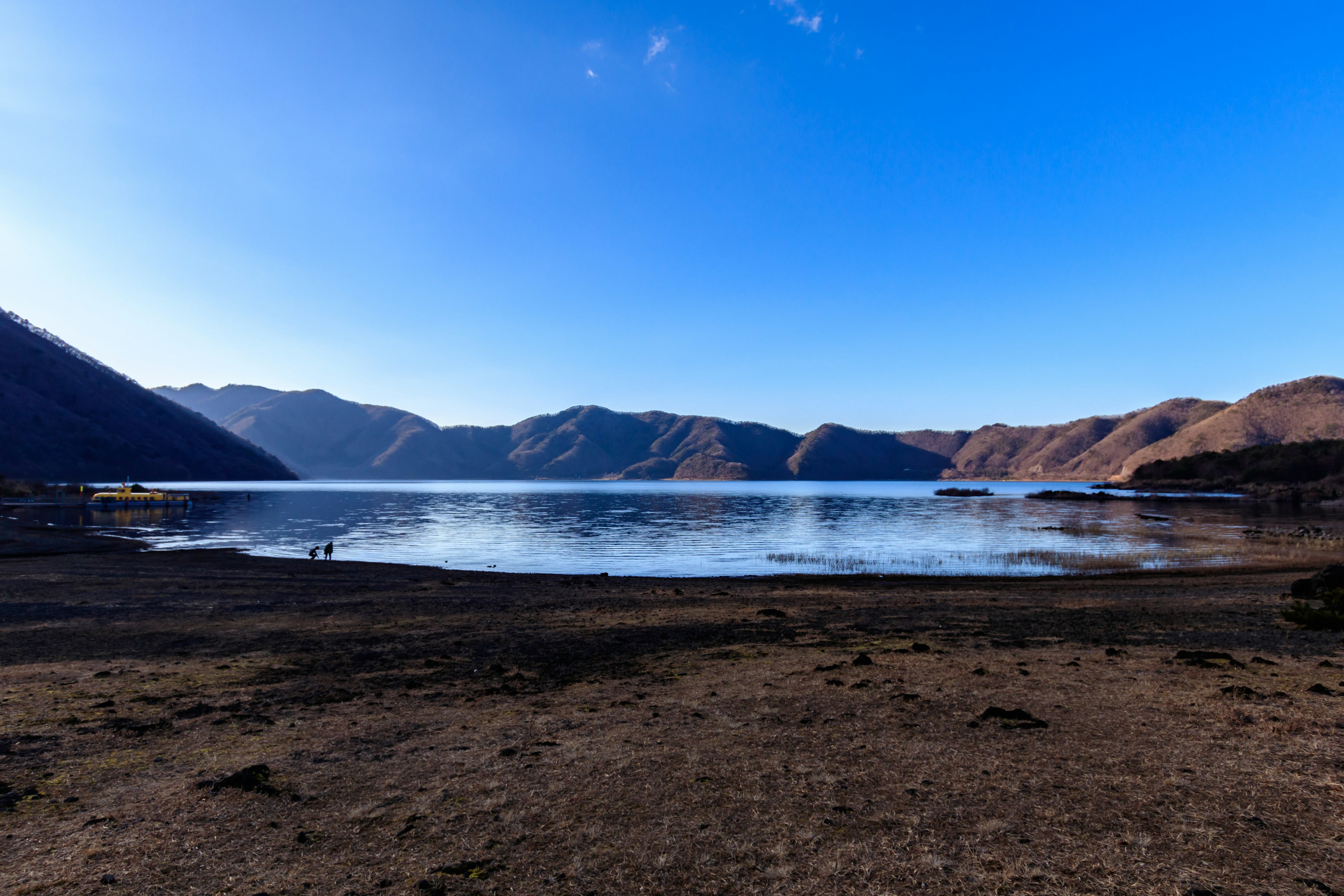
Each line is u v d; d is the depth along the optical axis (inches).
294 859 138.3
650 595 733.9
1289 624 462.9
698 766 190.4
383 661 380.8
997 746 199.8
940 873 125.8
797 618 543.5
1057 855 131.3
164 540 1523.1
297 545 1507.1
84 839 148.6
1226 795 157.2
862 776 178.9
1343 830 137.4
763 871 129.1
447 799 170.4
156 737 231.5
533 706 275.0
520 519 2613.2
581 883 126.3
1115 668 310.8
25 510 2506.2
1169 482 5177.2
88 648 422.9
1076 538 1716.3
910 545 1582.2
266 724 249.0
